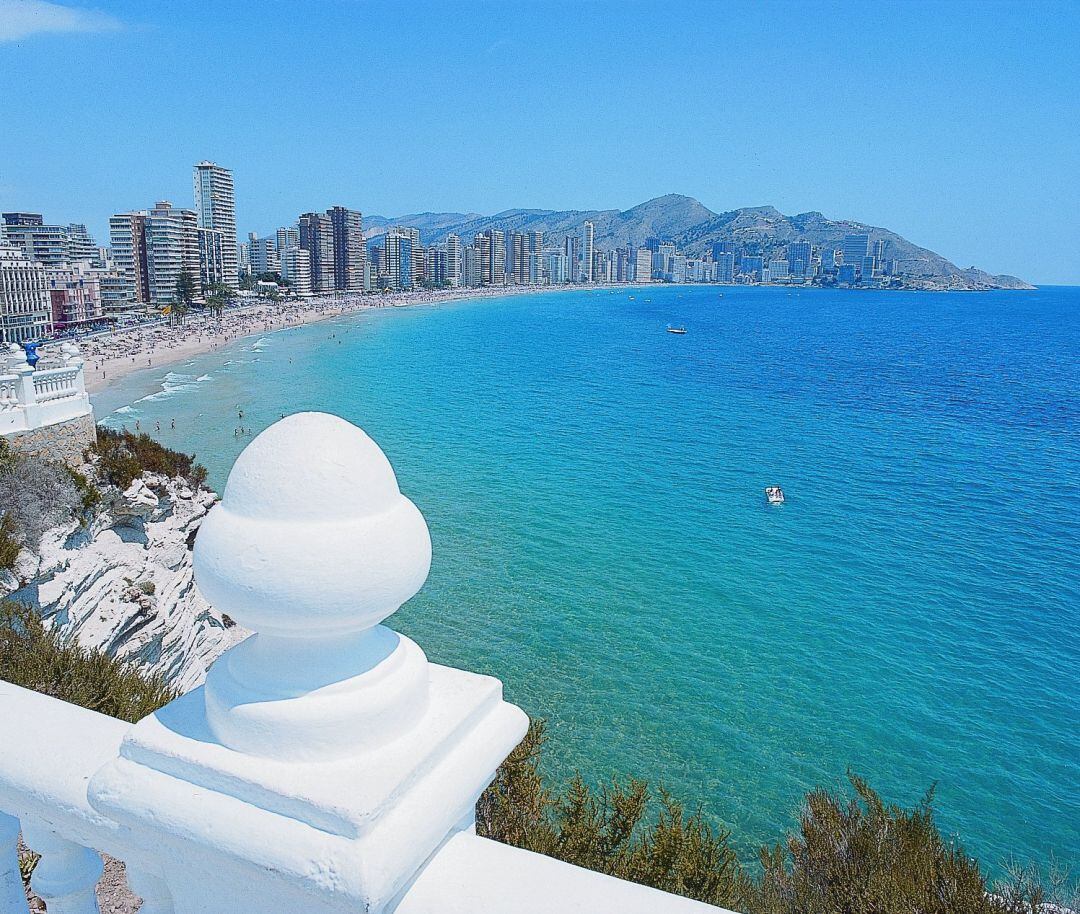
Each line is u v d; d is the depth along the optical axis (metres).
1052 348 125.12
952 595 30.84
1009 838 18.23
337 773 1.77
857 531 38.00
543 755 20.42
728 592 30.69
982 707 23.33
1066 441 57.62
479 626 27.12
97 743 2.35
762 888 8.20
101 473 18.83
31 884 2.48
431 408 69.06
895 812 8.90
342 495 1.82
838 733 21.94
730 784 19.72
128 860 2.14
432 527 36.94
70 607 15.02
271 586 1.73
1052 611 29.53
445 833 1.84
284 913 1.81
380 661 1.95
